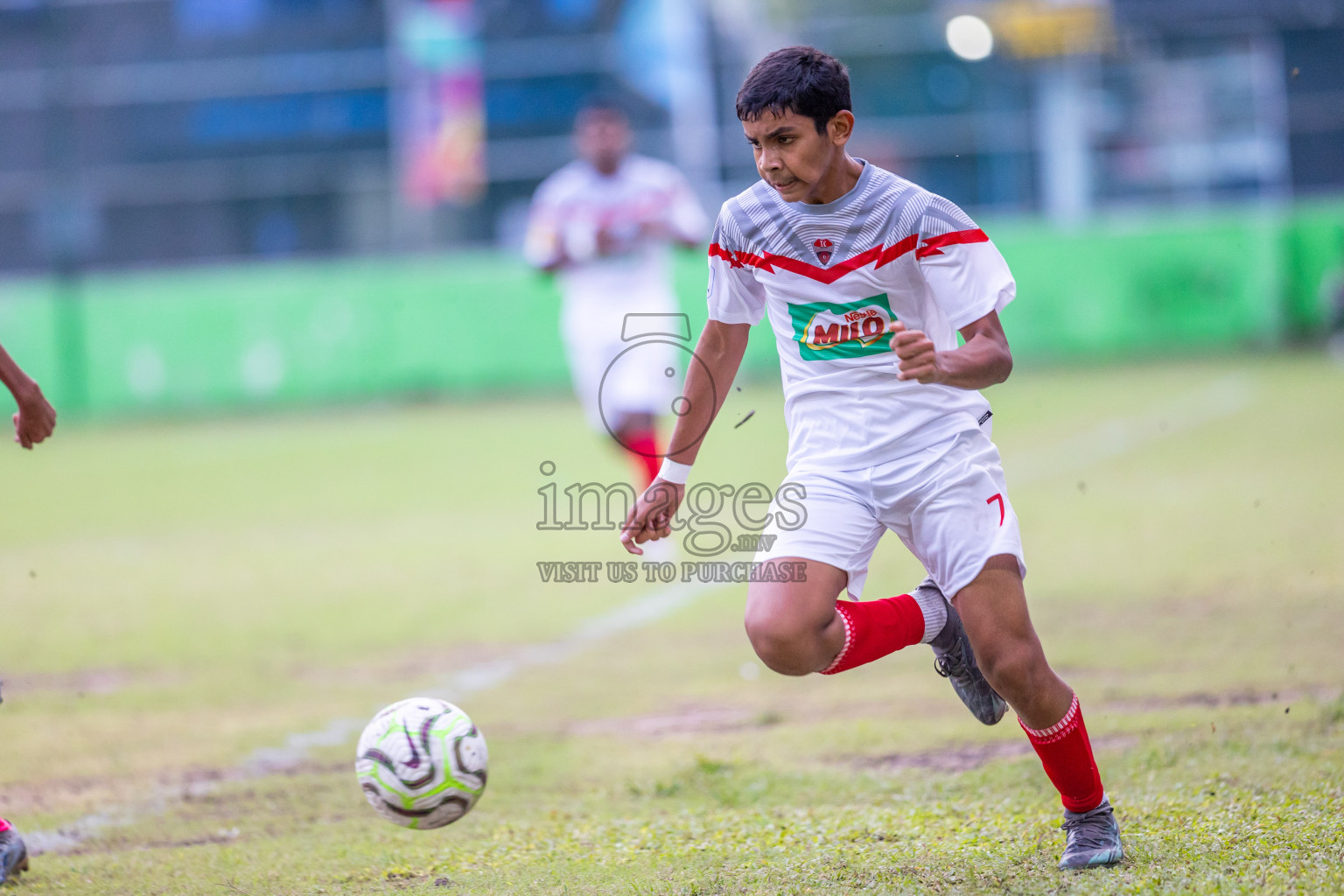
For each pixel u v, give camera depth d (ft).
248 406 252.83
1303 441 134.51
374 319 252.21
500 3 285.84
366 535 115.65
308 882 39.17
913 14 285.64
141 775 52.34
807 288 38.32
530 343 251.60
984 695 41.04
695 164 284.82
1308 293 247.29
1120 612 71.20
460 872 39.42
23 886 39.58
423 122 289.53
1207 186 281.33
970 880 35.65
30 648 76.23
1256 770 44.34
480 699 62.59
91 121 294.05
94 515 135.13
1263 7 273.13
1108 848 36.58
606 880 37.73
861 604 38.63
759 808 44.65
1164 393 190.70
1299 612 68.49
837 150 36.76
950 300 36.83
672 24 282.56
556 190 110.11
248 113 293.43
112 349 250.37
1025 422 167.73
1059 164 284.00
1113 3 277.23
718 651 70.18
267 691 65.51
